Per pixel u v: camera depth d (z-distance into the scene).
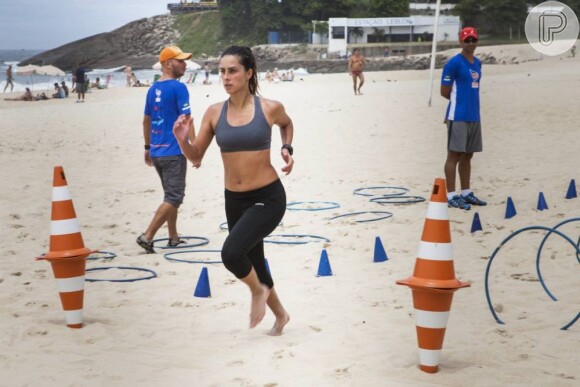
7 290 7.30
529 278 7.15
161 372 4.98
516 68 63.38
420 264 4.82
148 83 69.88
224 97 39.19
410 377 4.79
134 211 11.74
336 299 6.73
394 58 118.88
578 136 17.20
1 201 12.68
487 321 5.96
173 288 7.35
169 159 8.88
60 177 5.98
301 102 32.25
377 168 14.83
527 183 12.21
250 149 5.48
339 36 133.00
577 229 8.99
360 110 26.91
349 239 9.23
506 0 131.50
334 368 4.94
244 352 5.39
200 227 10.58
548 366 4.96
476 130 10.63
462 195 10.83
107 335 5.84
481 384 4.65
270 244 9.14
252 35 160.75
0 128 25.69
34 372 4.99
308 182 13.67
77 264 5.96
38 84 76.19
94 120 28.11
